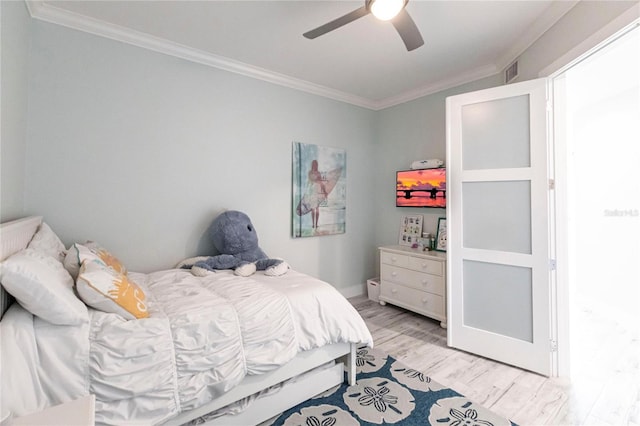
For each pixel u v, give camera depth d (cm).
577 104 352
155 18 210
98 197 220
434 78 318
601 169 337
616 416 169
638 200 298
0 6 142
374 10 158
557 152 208
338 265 369
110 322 124
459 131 241
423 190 340
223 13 205
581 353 242
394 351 244
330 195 356
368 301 367
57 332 113
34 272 108
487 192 231
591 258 345
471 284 241
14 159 167
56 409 89
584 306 346
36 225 177
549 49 213
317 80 322
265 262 246
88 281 125
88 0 191
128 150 231
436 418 167
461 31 229
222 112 276
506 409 175
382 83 331
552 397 186
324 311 182
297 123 327
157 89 243
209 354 139
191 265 245
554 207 208
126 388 118
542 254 208
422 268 304
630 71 274
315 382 185
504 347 224
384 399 183
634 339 266
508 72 269
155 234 244
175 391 128
